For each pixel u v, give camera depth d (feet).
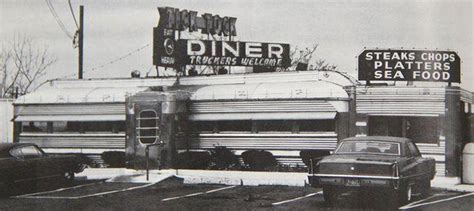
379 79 75.05
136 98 78.69
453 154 70.90
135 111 78.59
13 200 51.62
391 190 44.04
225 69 98.17
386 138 48.39
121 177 67.05
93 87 90.84
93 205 48.03
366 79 75.51
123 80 90.07
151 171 74.18
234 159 78.95
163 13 100.07
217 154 78.33
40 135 89.10
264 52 100.42
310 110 75.56
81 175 70.69
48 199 52.11
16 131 90.63
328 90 74.84
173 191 57.41
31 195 55.11
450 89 71.46
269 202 49.01
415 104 72.28
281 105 77.25
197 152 79.92
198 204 48.06
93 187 61.26
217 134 80.89
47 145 88.53
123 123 85.30
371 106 73.72
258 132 79.05
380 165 43.32
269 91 78.07
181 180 66.80
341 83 78.13
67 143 87.61
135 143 78.18
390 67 74.90
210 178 64.34
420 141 72.90
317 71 79.15
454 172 70.69
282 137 77.41
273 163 77.51
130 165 78.38
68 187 61.41
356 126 74.02
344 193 52.03
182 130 80.38
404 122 73.72
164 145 76.79
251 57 99.86
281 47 100.58
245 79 83.41
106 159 84.07
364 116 73.87
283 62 101.04
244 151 79.05
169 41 100.12
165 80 88.02
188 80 86.79
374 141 48.08
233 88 81.10
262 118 77.71
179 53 96.89
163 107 77.36
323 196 50.62
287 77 81.10
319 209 44.75
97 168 81.10
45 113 88.53
